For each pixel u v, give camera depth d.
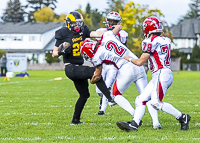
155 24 11.55
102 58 12.02
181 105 19.23
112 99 12.48
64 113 15.97
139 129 12.18
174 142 9.98
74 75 12.52
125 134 11.22
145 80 12.64
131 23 81.06
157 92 11.41
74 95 24.62
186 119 11.85
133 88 32.19
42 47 124.94
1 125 12.88
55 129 12.14
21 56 55.66
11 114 15.61
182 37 157.12
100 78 12.39
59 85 34.69
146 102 11.79
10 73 51.41
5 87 31.52
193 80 46.94
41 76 56.16
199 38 159.38
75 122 13.27
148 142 9.96
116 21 14.03
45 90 28.69
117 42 12.14
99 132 11.56
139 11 81.50
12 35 125.62
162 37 11.69
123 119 14.38
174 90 29.70
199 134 11.20
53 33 127.06
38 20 150.12
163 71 11.47
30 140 10.27
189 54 154.88
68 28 12.75
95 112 16.47
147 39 11.58
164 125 13.05
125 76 12.29
